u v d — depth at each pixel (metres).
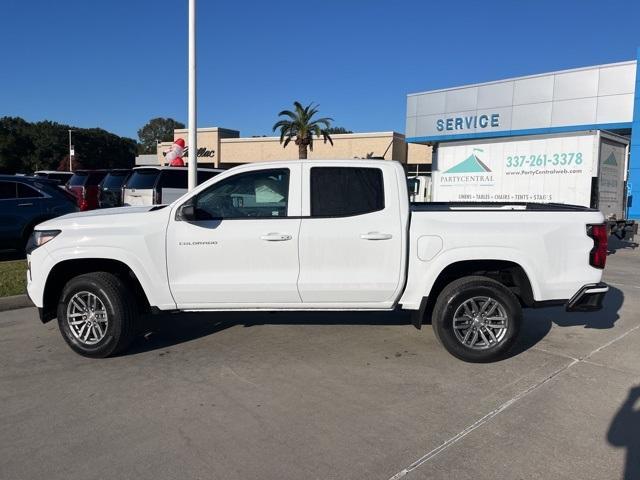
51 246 5.26
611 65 20.19
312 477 3.25
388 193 5.27
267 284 5.21
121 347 5.30
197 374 4.92
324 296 5.25
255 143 56.19
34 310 7.38
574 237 5.17
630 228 15.07
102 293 5.18
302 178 5.29
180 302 5.29
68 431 3.83
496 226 5.14
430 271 5.16
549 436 3.75
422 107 25.69
